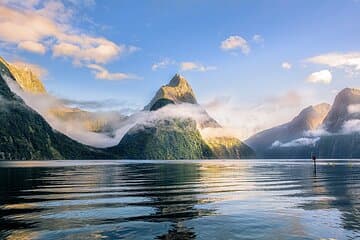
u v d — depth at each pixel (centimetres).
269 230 2089
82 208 2794
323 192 3938
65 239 1892
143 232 2033
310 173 8212
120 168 11856
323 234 2006
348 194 3747
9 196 3528
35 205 2944
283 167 13000
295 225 2211
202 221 2317
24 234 1981
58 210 2698
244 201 3200
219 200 3262
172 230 2083
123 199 3328
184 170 10294
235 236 1961
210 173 8306
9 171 9181
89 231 2052
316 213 2598
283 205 2973
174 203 3070
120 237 1930
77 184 4950
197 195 3644
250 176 7031
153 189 4241
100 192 3903
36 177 6600
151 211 2662
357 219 2392
